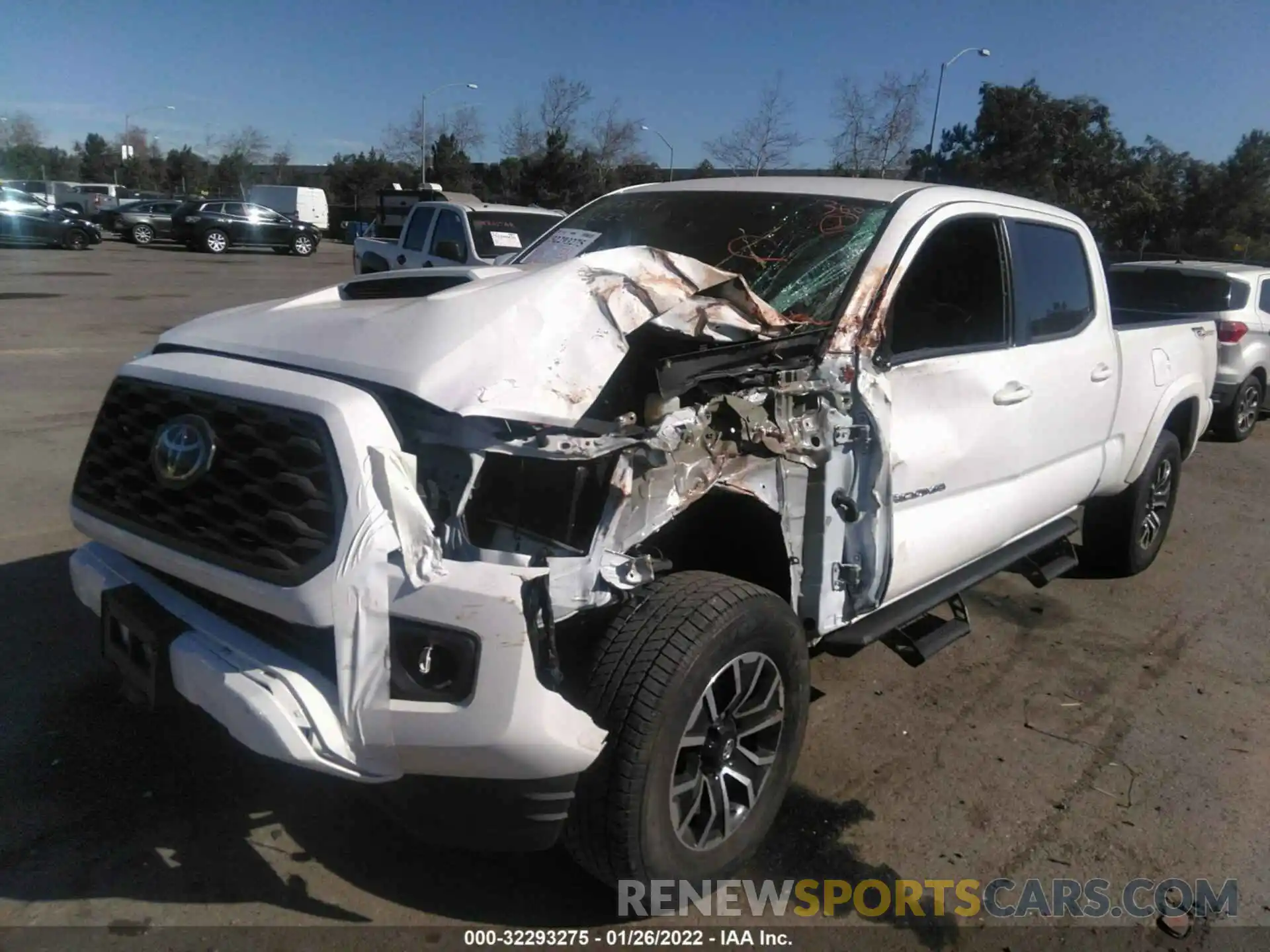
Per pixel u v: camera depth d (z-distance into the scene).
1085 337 4.61
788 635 2.95
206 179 77.06
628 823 2.57
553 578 2.47
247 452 2.58
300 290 20.45
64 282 19.72
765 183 4.25
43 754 3.45
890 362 3.39
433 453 2.54
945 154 34.69
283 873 2.97
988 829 3.41
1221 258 38.91
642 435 2.60
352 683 2.37
